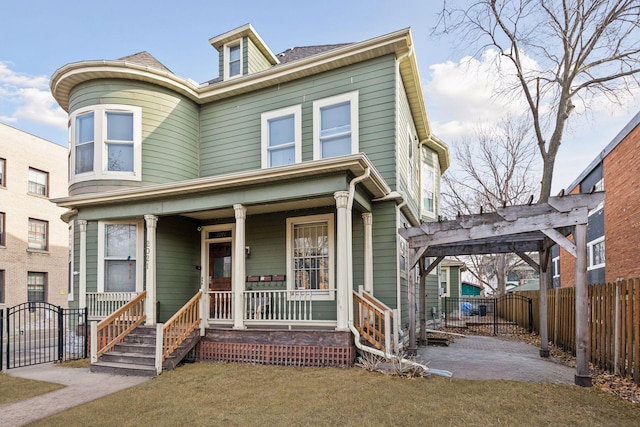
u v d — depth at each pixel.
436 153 16.72
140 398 5.84
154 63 11.60
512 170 24.12
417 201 13.80
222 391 6.04
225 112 11.34
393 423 4.55
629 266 10.91
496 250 10.32
